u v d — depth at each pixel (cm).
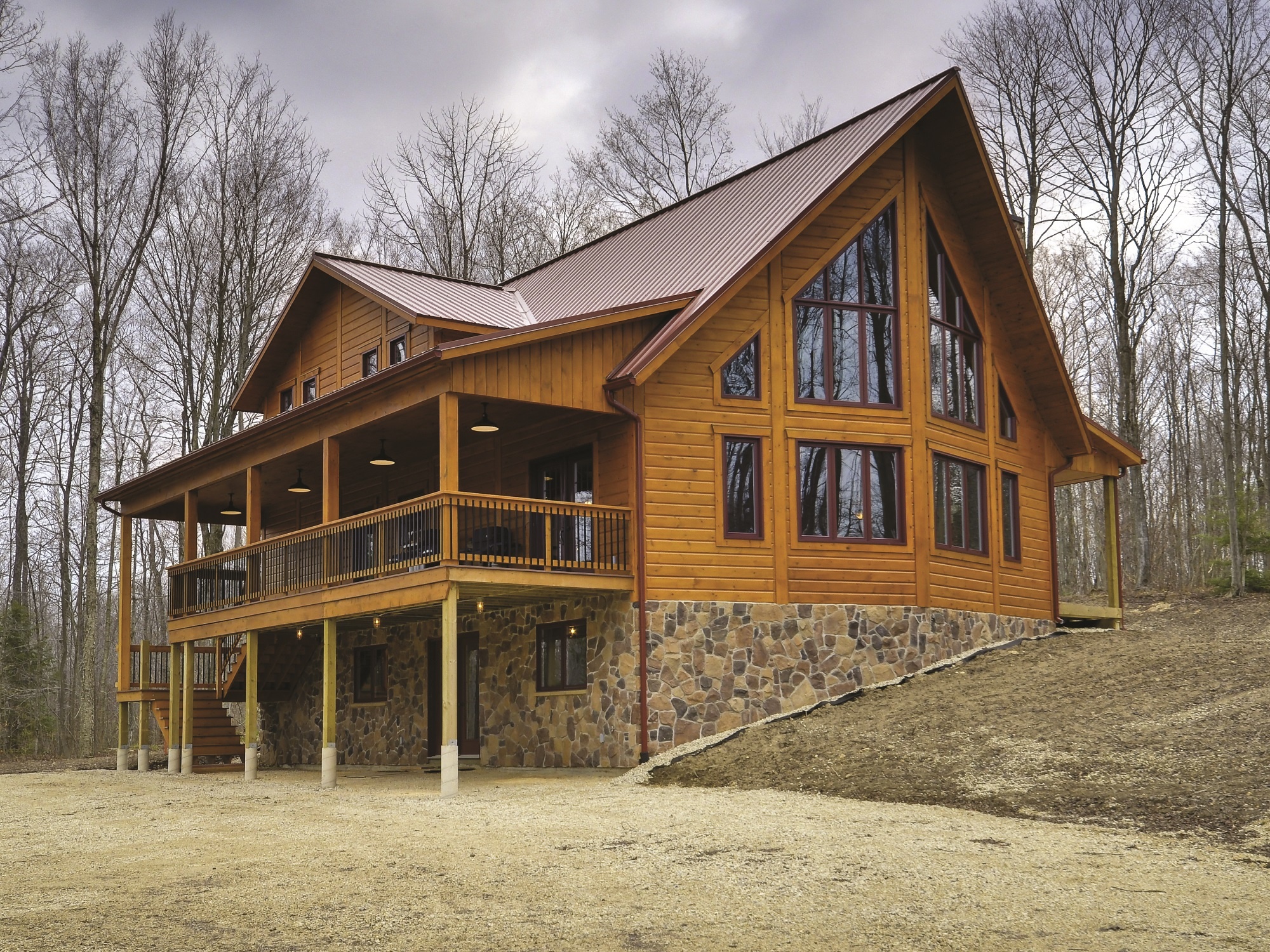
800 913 802
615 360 1748
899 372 1936
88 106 3148
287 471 2288
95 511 3122
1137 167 3359
